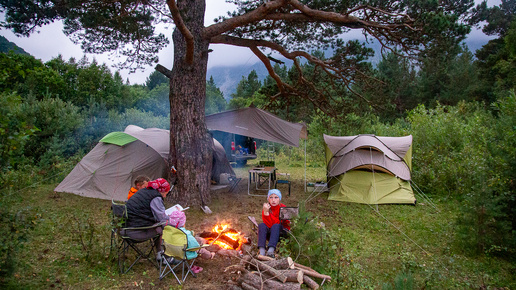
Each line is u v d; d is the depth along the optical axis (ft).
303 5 27.86
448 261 16.78
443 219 24.23
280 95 44.04
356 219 24.18
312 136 59.67
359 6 28.53
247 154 48.29
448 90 117.50
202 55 25.43
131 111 57.00
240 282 12.89
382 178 29.37
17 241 12.86
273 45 33.65
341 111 42.45
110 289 13.00
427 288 13.98
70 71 108.99
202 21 25.67
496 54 93.15
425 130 40.55
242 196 30.58
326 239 16.42
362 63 35.78
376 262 16.83
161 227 14.78
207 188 25.59
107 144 29.17
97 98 102.94
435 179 32.32
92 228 16.24
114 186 27.68
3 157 11.98
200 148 25.09
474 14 28.22
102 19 28.91
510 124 20.08
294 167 50.47
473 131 36.27
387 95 38.91
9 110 12.01
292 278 12.73
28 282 12.92
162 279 13.94
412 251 18.51
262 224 16.38
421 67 31.30
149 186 15.23
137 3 27.43
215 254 16.31
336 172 30.66
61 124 41.50
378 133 49.42
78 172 29.68
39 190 29.43
